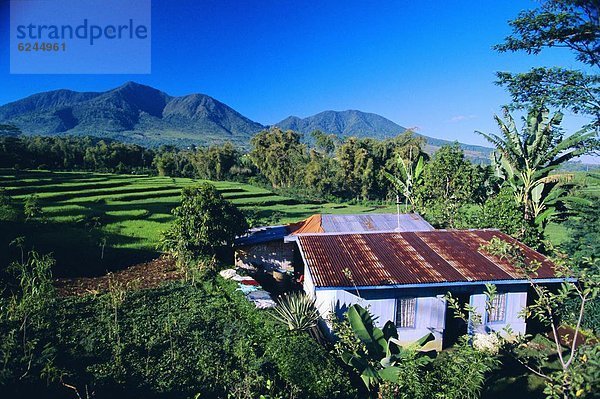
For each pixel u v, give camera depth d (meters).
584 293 6.25
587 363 5.43
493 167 26.67
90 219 26.69
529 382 11.08
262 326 12.19
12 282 14.63
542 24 13.77
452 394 6.80
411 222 21.45
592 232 18.64
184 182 60.44
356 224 21.06
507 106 16.23
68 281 16.19
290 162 77.38
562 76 14.34
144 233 24.73
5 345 9.09
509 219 20.25
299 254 20.75
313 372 9.38
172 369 9.73
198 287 16.31
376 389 9.69
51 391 8.30
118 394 8.62
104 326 11.80
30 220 24.09
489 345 12.46
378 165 66.56
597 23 13.38
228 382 9.20
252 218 27.95
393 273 13.06
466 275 13.12
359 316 9.62
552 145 21.47
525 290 13.92
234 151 88.75
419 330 13.27
